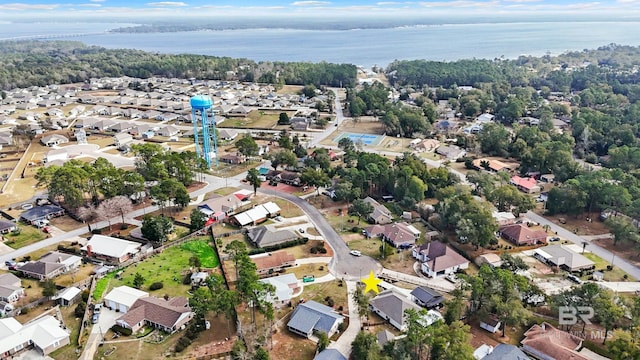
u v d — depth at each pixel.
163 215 154.50
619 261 131.12
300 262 129.50
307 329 99.19
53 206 159.88
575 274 124.12
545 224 155.12
